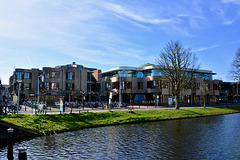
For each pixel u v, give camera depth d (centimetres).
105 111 3397
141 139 1850
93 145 1645
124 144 1677
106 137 1928
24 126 2006
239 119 3319
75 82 6347
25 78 6347
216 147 1600
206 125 2661
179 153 1448
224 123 2850
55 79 6069
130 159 1324
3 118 2164
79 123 2491
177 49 4319
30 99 5888
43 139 1838
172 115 3553
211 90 7225
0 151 1508
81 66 7788
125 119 2939
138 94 5625
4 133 1931
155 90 5822
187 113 3844
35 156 1373
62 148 1559
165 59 4394
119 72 6284
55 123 2342
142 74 6412
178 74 4325
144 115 3319
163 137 1936
